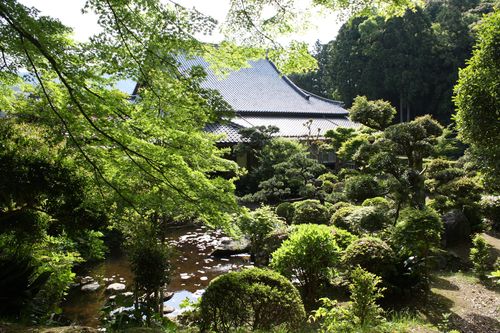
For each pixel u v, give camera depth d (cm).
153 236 447
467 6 3294
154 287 419
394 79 2805
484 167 571
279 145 1420
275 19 309
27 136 370
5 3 245
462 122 544
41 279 442
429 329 396
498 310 510
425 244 554
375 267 540
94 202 365
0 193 339
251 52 324
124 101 309
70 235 381
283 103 2252
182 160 318
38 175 346
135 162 333
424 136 802
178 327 444
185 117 310
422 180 739
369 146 836
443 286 602
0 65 304
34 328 289
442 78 2773
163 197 365
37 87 333
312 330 429
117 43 285
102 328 413
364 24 2809
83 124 322
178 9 277
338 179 1352
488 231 920
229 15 309
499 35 500
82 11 270
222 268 791
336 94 3284
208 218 366
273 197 1325
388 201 921
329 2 306
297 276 568
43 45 271
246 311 375
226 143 1572
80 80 282
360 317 396
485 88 505
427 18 2850
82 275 729
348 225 778
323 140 1859
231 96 2158
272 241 710
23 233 399
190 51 300
